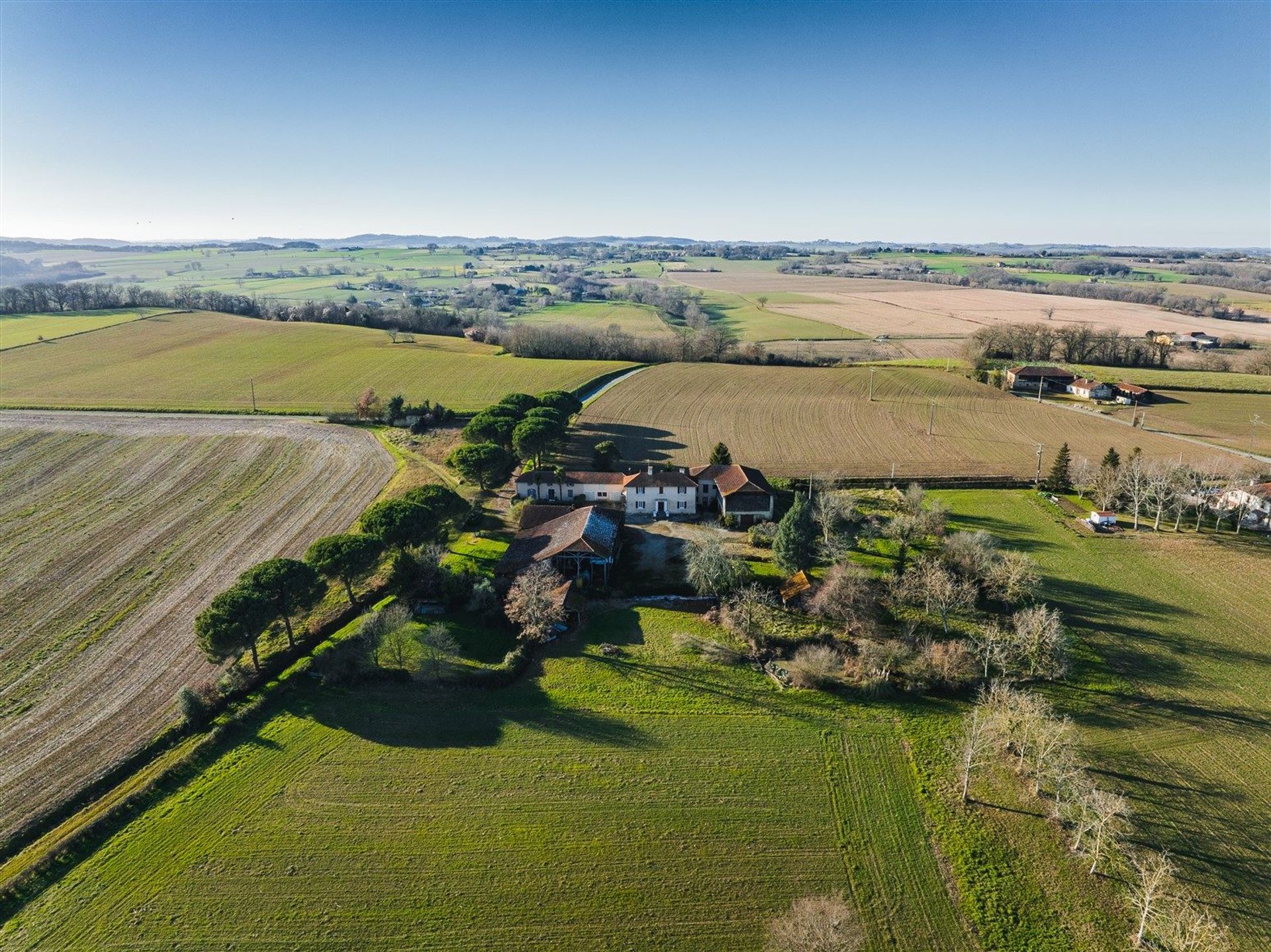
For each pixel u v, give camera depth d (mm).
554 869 41656
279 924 38219
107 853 42312
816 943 34688
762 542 83875
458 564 77312
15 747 50344
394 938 37500
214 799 46406
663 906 39406
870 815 45812
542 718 54406
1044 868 42156
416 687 57719
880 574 76000
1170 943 36875
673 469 106688
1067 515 92938
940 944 37594
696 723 54219
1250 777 48969
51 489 95812
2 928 37719
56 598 69750
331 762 49656
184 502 92625
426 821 44844
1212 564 78875
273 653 60844
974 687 58625
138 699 55406
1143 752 51344
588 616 69000
